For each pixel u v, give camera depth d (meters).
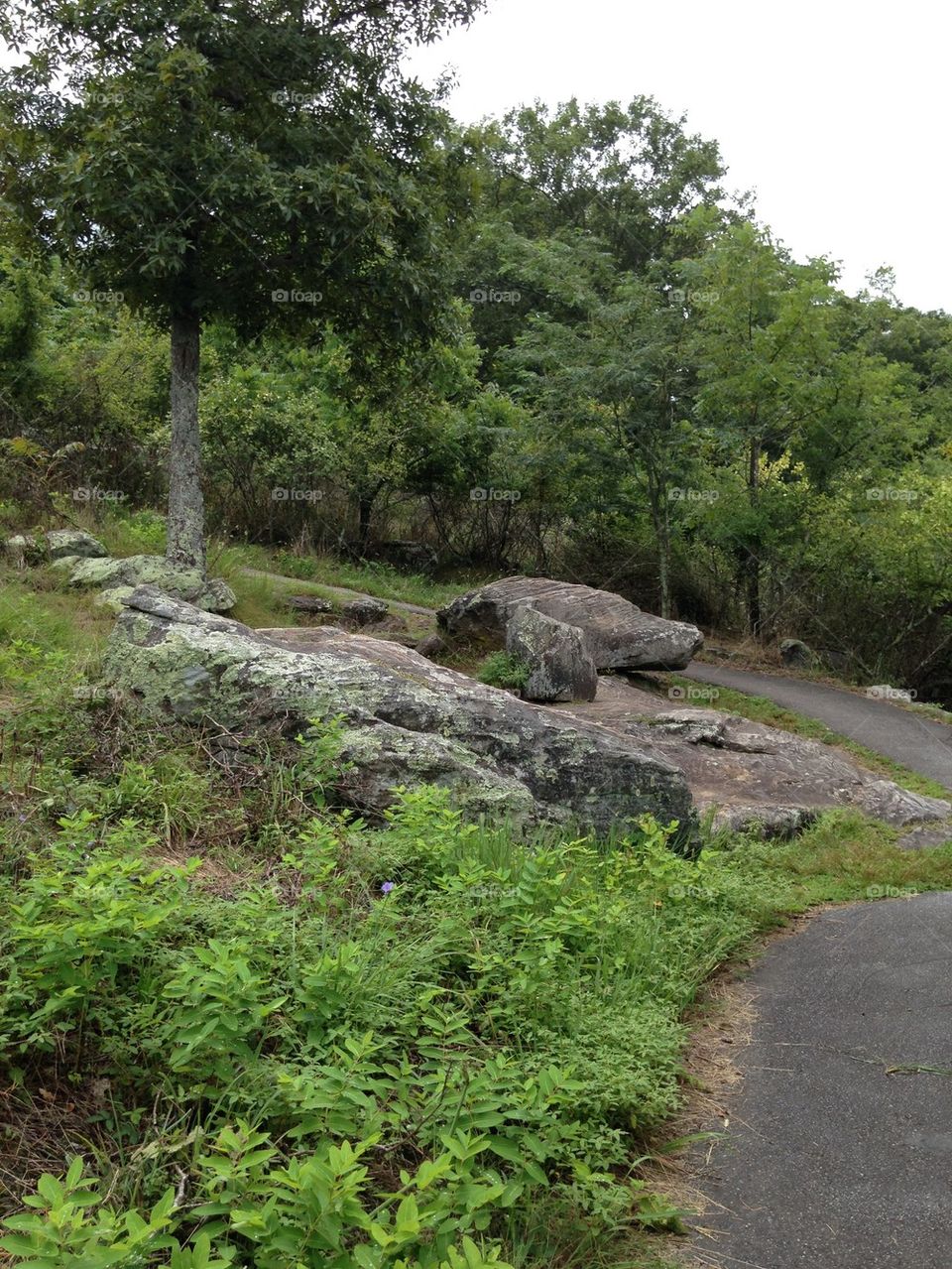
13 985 3.39
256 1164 2.72
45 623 10.02
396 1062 3.78
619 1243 3.16
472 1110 3.31
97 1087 3.34
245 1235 2.71
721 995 5.47
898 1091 4.16
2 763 5.93
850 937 6.48
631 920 5.72
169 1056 3.40
